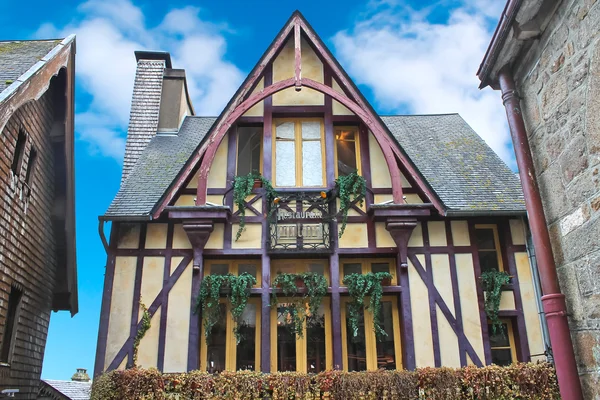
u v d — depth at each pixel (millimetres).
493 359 7785
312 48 9195
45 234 9328
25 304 8570
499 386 6430
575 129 3656
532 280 7953
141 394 6324
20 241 8117
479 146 10562
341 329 7750
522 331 7707
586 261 3518
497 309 7703
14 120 7555
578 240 3613
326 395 6434
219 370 7582
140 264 7855
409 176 8320
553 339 3762
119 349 7406
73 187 9969
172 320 7566
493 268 8102
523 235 8195
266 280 7805
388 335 7824
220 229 8078
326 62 8953
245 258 8062
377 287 7684
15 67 7801
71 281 10289
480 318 7668
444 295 7770
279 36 9047
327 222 8078
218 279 7656
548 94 4027
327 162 8500
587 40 3496
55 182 9641
